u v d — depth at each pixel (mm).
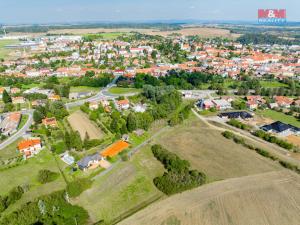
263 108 192125
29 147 128125
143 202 94188
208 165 117188
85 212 88812
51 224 82312
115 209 91250
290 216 86062
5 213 88688
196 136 146875
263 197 94688
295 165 115562
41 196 95375
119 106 190500
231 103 198000
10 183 104500
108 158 121312
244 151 129500
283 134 149250
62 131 151125
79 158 120750
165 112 174375
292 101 198375
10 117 168000
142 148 133000
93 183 104938
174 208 89812
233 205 90625
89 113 176625
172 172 106312
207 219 84562
